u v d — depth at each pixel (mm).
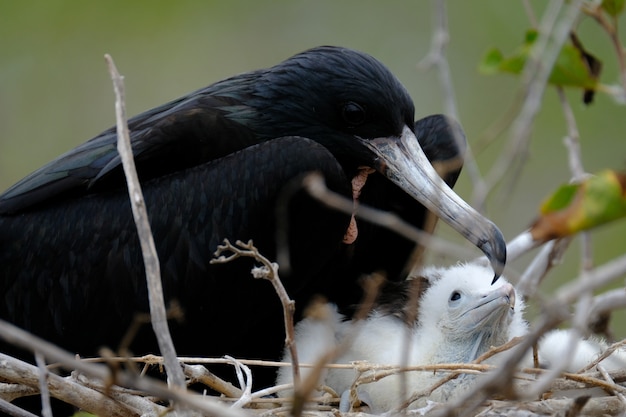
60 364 10086
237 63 20203
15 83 19672
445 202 11383
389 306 11484
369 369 10148
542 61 11805
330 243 11141
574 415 9039
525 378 9844
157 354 11289
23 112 19656
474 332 11117
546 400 9586
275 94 12062
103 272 11305
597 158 17891
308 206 11016
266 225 11062
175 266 11148
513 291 11016
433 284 11664
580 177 11000
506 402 9625
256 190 11062
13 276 11586
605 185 7797
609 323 11703
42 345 8008
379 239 12414
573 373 10203
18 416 9336
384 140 11906
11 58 19750
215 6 20281
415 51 19844
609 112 17984
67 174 11773
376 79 11898
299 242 11094
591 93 11945
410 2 20062
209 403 8414
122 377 8062
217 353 11445
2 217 11828
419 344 11188
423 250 12062
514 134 11648
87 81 19859
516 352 7797
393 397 10789
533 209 17688
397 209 12312
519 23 18875
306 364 10117
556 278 16906
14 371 9406
